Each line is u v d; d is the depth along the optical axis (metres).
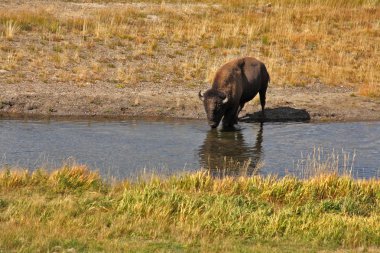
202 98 35.22
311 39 54.22
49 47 47.50
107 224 19.08
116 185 23.61
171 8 60.09
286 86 44.22
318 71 46.97
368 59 51.19
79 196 21.84
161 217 19.47
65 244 17.20
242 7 62.78
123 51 48.16
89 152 30.31
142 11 58.06
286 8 62.31
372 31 57.31
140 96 39.66
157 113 38.25
